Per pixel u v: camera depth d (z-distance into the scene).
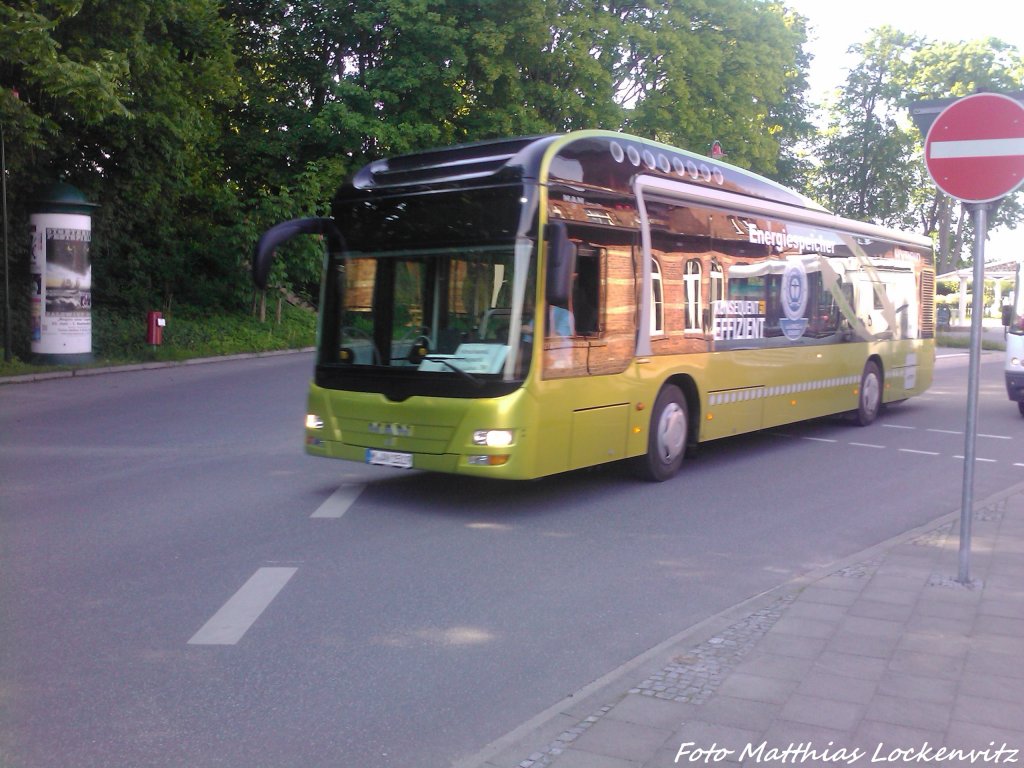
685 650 5.21
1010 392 16.30
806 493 10.03
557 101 29.84
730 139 33.72
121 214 27.59
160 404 16.28
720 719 4.35
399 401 8.70
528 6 28.70
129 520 8.41
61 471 10.58
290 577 6.83
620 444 9.59
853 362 14.66
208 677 5.07
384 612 6.12
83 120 22.09
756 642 5.32
